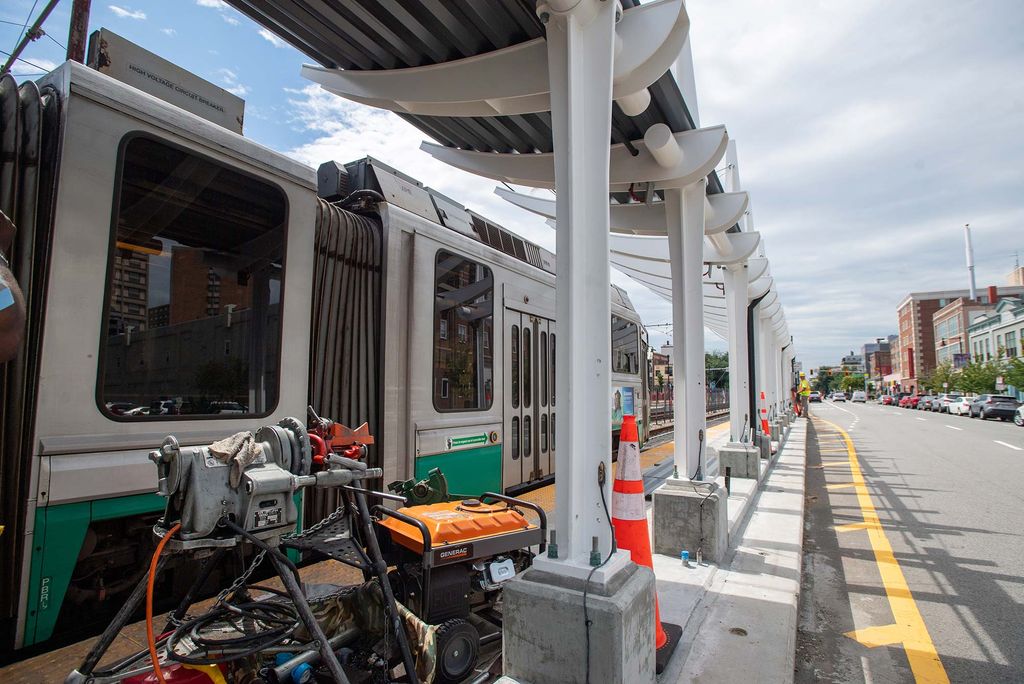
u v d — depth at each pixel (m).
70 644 3.13
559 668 2.62
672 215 5.79
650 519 7.12
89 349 3.00
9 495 2.74
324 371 4.46
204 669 2.29
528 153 5.94
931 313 87.88
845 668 3.87
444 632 2.96
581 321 3.08
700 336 5.72
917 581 5.61
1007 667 3.87
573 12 3.06
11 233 1.98
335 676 2.20
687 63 6.84
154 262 3.34
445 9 3.75
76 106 3.03
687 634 3.70
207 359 3.57
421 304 5.42
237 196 3.82
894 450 17.27
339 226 4.71
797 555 5.45
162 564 2.16
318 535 2.57
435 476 3.98
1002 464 13.95
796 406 37.84
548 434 7.94
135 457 3.15
